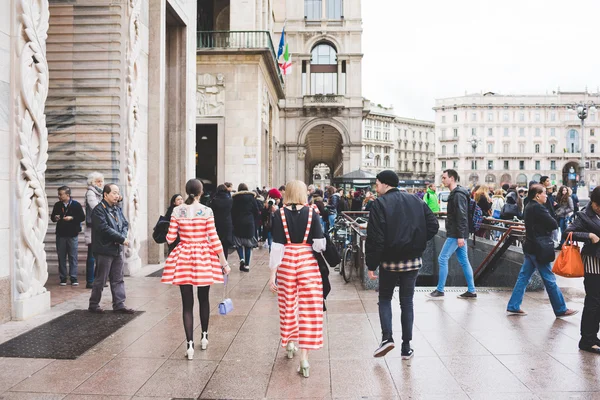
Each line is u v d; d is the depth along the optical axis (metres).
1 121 6.49
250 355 5.54
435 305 7.87
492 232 13.35
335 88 44.88
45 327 6.53
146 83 11.69
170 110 14.36
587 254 5.64
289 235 5.12
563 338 6.11
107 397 4.41
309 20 44.34
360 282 9.66
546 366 5.16
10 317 6.81
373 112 106.88
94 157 10.48
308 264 5.09
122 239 7.22
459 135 108.12
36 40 6.97
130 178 10.55
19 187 6.74
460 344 5.89
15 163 6.68
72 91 10.52
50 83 10.55
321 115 44.41
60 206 9.43
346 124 44.44
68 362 5.27
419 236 5.39
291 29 44.22
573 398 4.39
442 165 111.19
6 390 4.54
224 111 22.77
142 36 11.40
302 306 5.02
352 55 44.25
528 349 5.70
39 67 7.03
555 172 106.38
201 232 5.54
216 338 6.16
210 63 22.77
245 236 11.23
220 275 5.57
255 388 4.63
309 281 5.03
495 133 107.38
